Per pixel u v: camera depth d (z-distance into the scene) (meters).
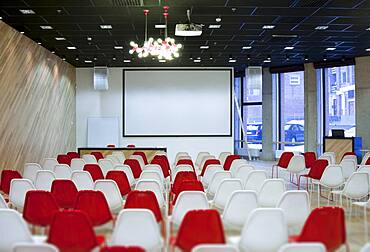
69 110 15.84
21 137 10.70
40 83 12.33
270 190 5.77
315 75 16.84
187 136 16.78
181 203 4.62
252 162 18.03
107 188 5.67
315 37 11.92
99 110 16.84
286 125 18.64
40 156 12.31
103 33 11.14
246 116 20.47
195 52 14.01
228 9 8.97
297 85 18.12
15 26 10.11
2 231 3.62
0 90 9.34
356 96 15.30
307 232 3.63
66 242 3.46
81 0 8.22
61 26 10.27
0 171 9.31
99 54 14.11
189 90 16.86
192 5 8.63
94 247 3.51
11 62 10.07
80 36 11.44
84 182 6.73
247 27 10.65
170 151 16.77
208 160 9.16
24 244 2.70
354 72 15.43
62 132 14.82
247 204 4.64
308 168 10.71
